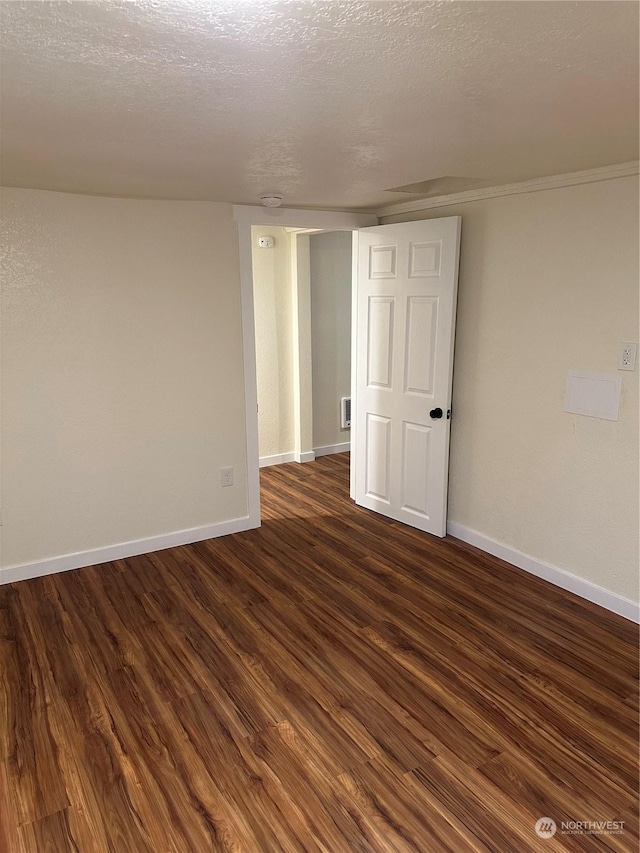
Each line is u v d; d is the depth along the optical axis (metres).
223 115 1.71
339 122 1.80
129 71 1.36
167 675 2.48
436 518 3.82
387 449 4.10
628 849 1.70
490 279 3.29
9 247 2.97
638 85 1.50
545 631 2.77
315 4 1.03
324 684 2.42
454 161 2.41
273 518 4.22
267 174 2.61
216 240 3.52
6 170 2.47
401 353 3.82
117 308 3.29
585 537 3.00
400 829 1.77
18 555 3.28
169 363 3.51
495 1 1.03
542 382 3.09
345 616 2.92
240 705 2.30
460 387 3.61
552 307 2.98
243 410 3.84
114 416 3.40
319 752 2.07
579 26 1.15
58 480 3.30
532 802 1.86
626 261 2.63
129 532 3.58
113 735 2.15
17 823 1.81
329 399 5.80
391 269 3.79
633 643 2.67
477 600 3.05
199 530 3.82
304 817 1.81
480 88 1.51
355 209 3.95
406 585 3.22
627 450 2.74
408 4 1.04
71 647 2.68
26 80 1.41
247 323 3.72
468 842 1.73
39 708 2.29
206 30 1.15
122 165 2.38
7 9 1.05
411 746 2.09
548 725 2.18
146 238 3.31
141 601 3.08
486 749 2.07
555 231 2.90
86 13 1.07
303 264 5.14
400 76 1.42
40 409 3.18
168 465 3.63
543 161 2.45
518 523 3.37
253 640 2.73
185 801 1.88
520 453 3.28
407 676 2.46
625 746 2.08
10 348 3.05
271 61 1.30
